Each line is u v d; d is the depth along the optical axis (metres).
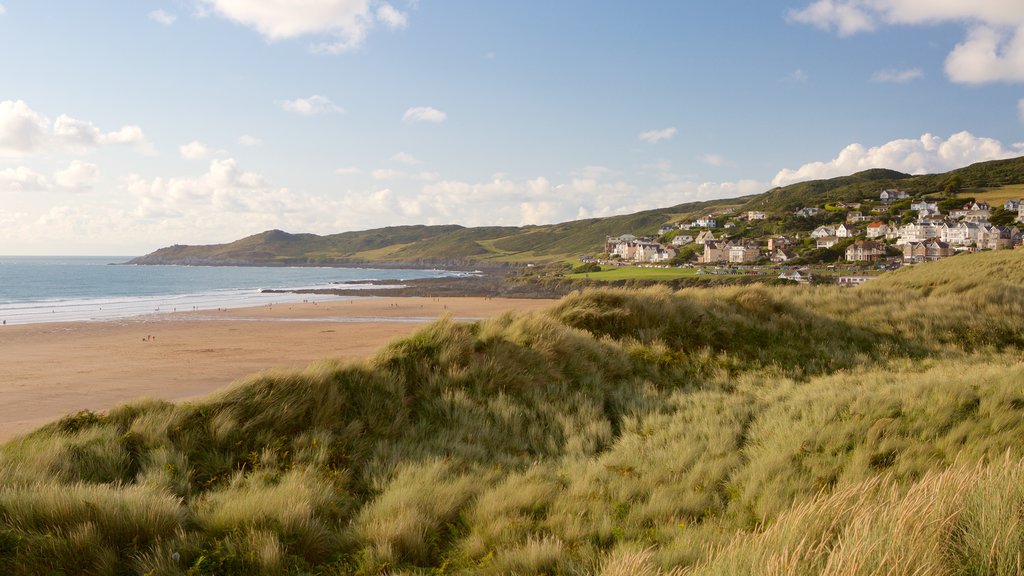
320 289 110.12
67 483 6.71
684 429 8.79
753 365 13.17
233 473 7.34
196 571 4.70
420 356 11.16
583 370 11.84
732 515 5.82
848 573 3.06
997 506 3.56
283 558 5.02
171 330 45.53
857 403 8.63
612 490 6.62
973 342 15.06
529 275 153.88
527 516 5.96
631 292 16.30
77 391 23.81
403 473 7.18
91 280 131.75
